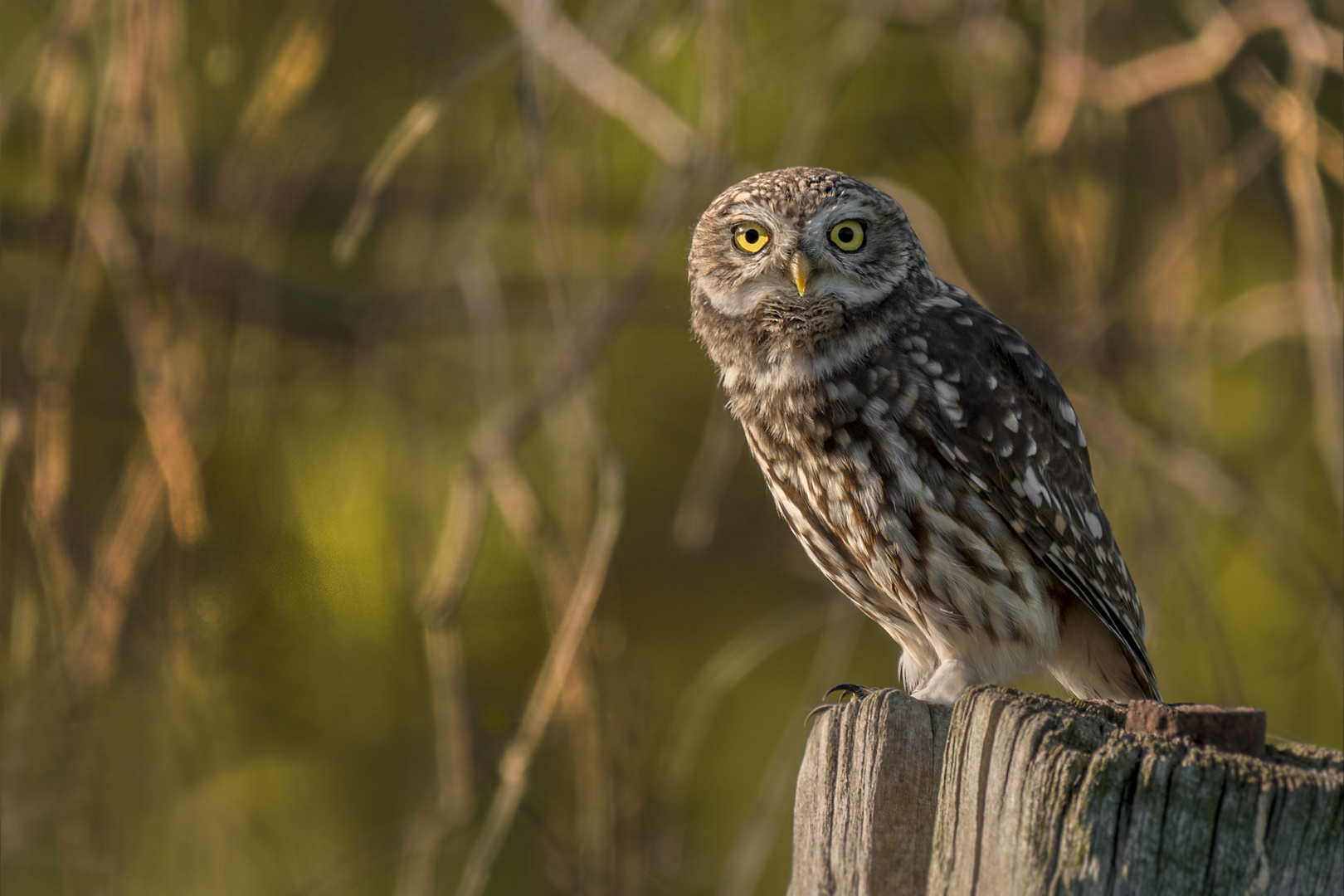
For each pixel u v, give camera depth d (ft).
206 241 35.17
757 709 49.21
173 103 33.04
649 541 48.32
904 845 16.34
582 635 30.68
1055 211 35.99
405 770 42.70
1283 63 41.73
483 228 34.40
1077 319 35.88
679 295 38.96
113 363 38.42
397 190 37.50
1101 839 13.67
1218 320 42.11
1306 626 43.78
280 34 36.86
